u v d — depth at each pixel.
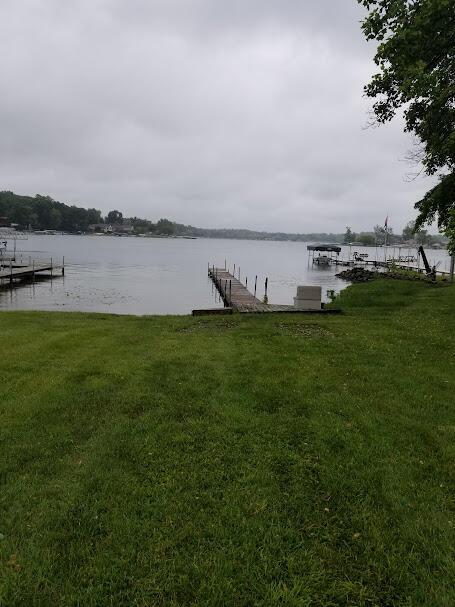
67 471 3.81
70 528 3.09
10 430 4.55
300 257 91.81
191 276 41.16
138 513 3.29
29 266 39.22
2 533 3.04
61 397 5.50
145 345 8.52
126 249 94.69
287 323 11.41
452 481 3.77
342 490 3.60
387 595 2.61
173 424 4.77
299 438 4.52
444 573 2.76
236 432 4.64
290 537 3.06
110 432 4.55
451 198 12.41
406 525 3.19
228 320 12.12
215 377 6.41
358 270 42.91
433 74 8.91
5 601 2.50
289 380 6.30
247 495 3.52
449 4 8.48
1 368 6.72
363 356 7.74
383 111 11.80
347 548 2.98
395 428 4.76
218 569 2.76
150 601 2.53
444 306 14.33
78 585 2.63
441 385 6.18
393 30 9.71
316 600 2.56
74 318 12.66
